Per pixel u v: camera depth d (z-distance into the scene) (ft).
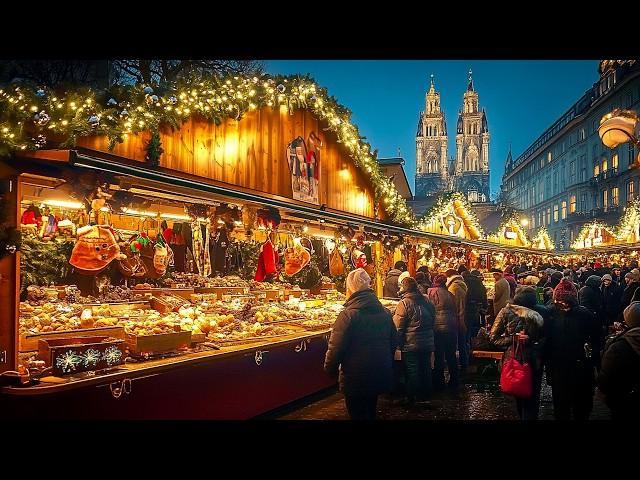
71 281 24.70
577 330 20.71
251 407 23.35
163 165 23.98
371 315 18.45
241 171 29.14
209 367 20.81
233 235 31.35
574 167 261.24
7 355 15.52
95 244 19.29
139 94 22.00
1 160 15.79
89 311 19.42
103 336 18.06
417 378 27.50
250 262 36.45
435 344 31.55
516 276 55.88
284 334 26.12
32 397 14.82
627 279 40.04
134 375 16.78
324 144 37.63
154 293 26.58
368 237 42.06
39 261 23.43
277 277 38.58
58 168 17.28
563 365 20.85
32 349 16.99
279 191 32.27
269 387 24.59
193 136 25.90
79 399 15.74
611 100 210.59
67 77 34.09
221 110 27.22
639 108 183.52
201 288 30.19
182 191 22.24
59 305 21.16
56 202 22.34
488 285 62.34
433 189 500.33
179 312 23.98
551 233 300.61
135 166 20.07
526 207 371.35
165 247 26.91
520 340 20.57
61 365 15.56
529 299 21.35
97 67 38.70
